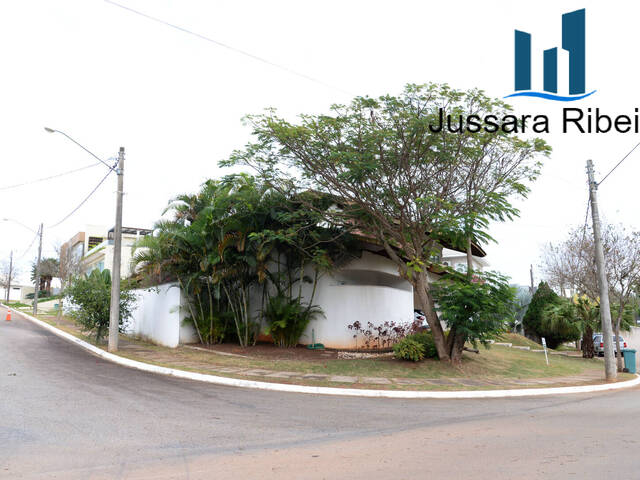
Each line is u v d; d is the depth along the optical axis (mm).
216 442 6668
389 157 14891
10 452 5957
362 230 16766
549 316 30047
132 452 6090
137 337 21953
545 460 5902
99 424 7469
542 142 14953
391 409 9695
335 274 19000
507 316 15461
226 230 16594
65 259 38625
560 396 12586
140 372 13219
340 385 12281
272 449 6375
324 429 7648
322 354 16781
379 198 15320
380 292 19422
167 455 5992
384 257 20625
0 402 8773
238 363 14922
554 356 23641
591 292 23125
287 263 18859
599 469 5500
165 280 19500
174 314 18531
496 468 5543
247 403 9648
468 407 10266
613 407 10523
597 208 17219
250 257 16688
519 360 19188
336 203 17109
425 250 16703
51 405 8680
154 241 17109
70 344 18984
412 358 15758
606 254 21328
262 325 19125
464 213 15430
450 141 14750
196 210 17422
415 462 5805
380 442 6848
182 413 8445
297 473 5336
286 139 15039
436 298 16016
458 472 5387
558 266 27516
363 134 14672
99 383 11148
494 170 16156
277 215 16531
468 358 17125
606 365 16438
